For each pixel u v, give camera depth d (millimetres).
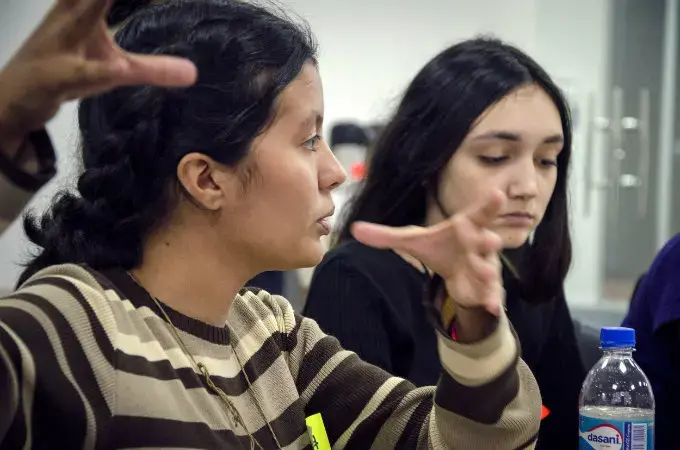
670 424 1336
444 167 1312
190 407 765
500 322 740
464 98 1276
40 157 624
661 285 1338
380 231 671
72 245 831
